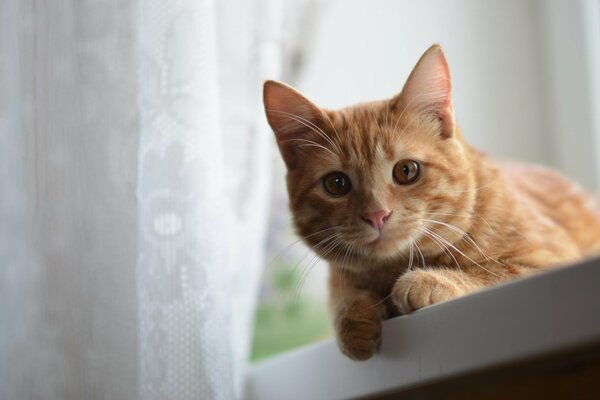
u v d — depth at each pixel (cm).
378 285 50
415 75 49
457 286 44
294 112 51
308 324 71
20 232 48
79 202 47
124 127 47
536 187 60
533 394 39
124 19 47
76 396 46
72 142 47
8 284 48
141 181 45
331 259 49
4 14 49
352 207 48
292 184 52
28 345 47
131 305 46
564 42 72
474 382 40
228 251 49
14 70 49
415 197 47
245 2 54
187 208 45
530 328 35
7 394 47
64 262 47
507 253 48
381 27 74
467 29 74
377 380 43
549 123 74
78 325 46
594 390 37
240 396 54
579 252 54
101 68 47
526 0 74
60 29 48
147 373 44
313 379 48
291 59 69
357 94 73
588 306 33
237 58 54
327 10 71
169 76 45
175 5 45
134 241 46
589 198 62
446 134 49
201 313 45
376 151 48
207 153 46
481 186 50
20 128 48
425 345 40
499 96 74
